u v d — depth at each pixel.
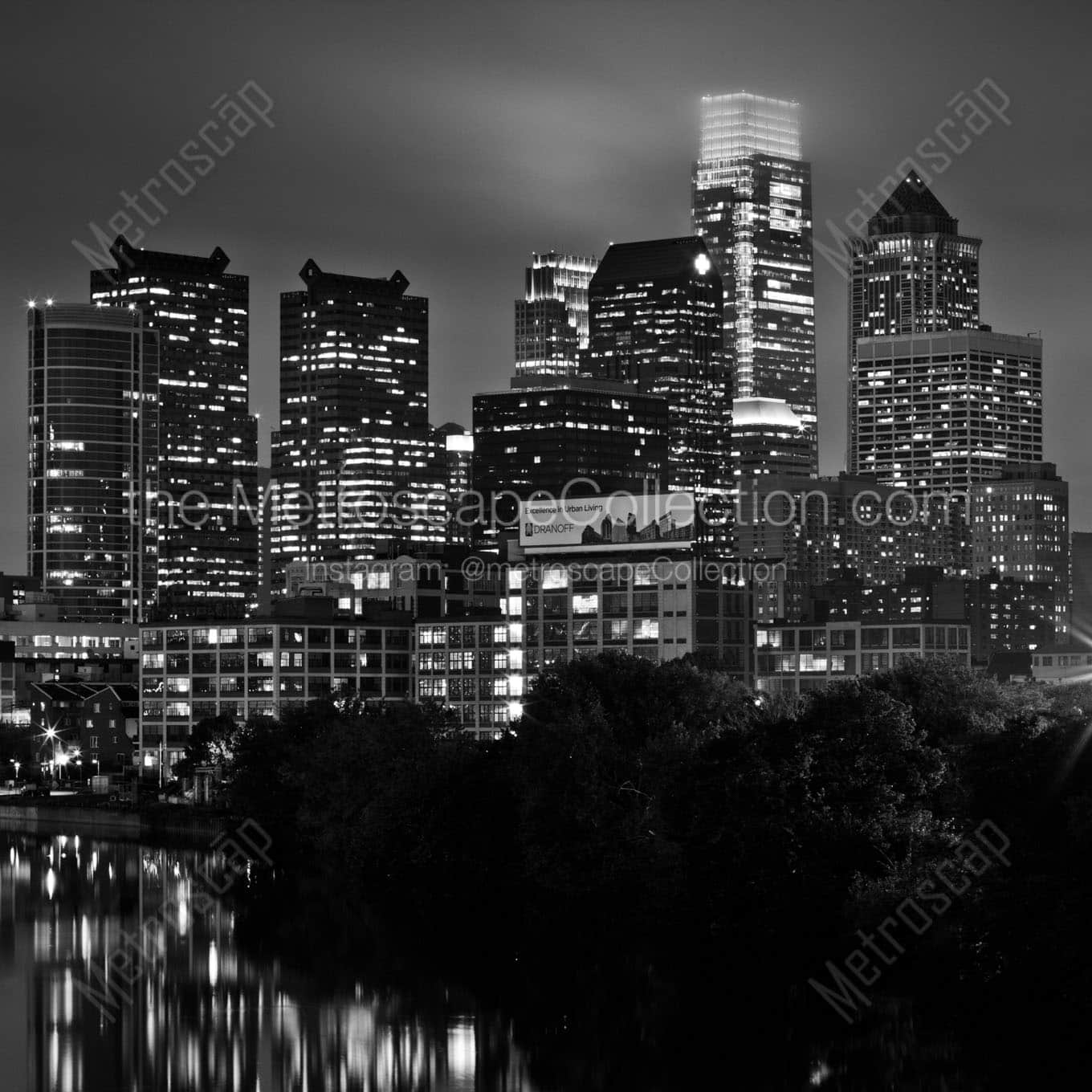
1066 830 193.12
